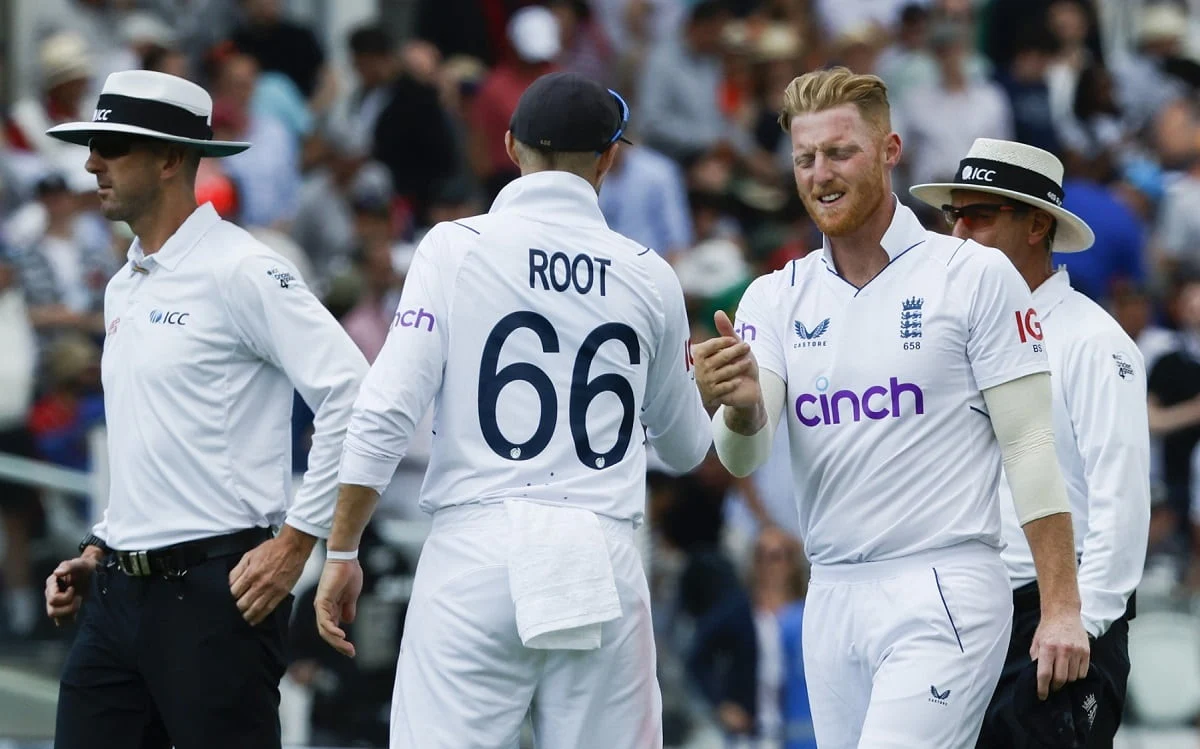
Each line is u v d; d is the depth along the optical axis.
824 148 16.48
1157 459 36.16
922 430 16.47
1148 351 37.53
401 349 15.84
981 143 18.91
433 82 42.06
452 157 42.12
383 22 50.06
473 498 15.84
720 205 41.97
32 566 29.52
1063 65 49.06
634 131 44.81
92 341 33.38
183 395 17.44
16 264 33.41
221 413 17.48
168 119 17.72
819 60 47.16
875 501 16.55
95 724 17.70
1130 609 18.52
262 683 17.52
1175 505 35.06
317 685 27.91
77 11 41.81
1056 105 47.78
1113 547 17.73
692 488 32.28
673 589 31.08
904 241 16.75
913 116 44.78
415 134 41.50
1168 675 32.78
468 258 15.98
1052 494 16.27
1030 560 18.34
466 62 45.78
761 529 32.78
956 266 16.59
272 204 39.06
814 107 16.56
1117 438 17.92
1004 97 45.56
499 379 15.91
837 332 16.77
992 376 16.38
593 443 16.03
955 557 16.42
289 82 41.81
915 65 45.88
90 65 40.47
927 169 44.56
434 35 46.34
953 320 16.44
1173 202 43.47
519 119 16.42
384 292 34.06
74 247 34.28
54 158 37.12
